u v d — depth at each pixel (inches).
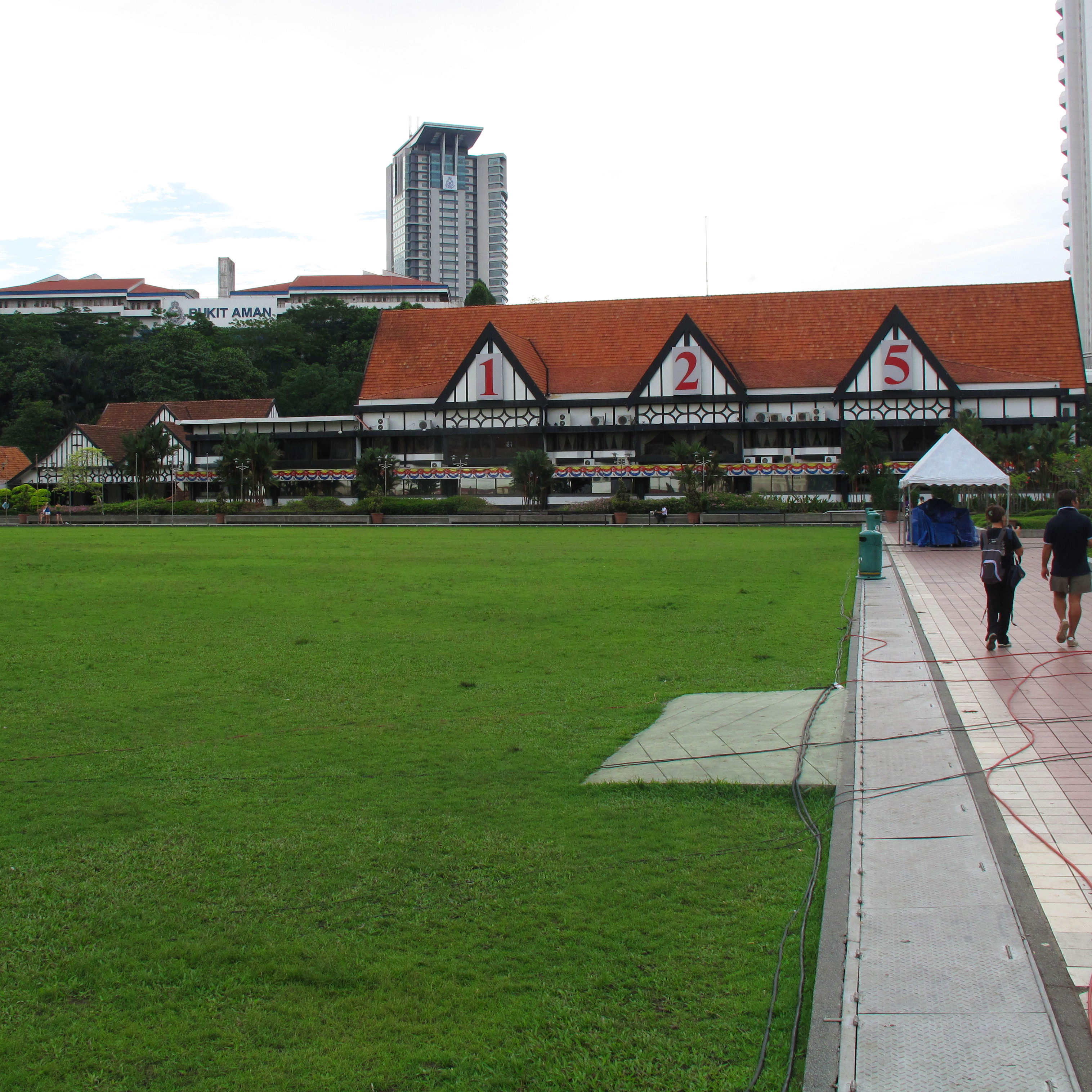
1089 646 581.0
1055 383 2677.2
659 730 419.5
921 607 780.6
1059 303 2869.1
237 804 339.9
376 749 402.9
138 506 2930.6
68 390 5078.7
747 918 246.1
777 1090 179.6
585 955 231.1
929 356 2706.7
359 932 245.8
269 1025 207.5
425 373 3112.7
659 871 276.4
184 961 233.9
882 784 338.6
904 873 262.2
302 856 292.8
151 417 3730.3
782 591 905.5
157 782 364.8
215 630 702.5
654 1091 181.9
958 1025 190.9
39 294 7770.7
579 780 359.3
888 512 2171.5
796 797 333.7
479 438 2970.0
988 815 303.1
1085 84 5162.4
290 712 467.5
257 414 3730.3
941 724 414.3
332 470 3048.7
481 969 226.7
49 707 480.7
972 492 1690.5
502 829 311.4
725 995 211.6
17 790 357.1
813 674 528.1
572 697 488.1
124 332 5644.7
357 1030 204.7
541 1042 198.2
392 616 763.4
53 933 249.0
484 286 4682.6
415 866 284.2
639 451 2908.5
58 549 1550.2
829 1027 194.1
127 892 270.8
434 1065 192.9
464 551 1453.0
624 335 3070.9
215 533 2124.8
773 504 2522.1
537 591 915.4
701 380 2827.3
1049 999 198.4
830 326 2967.5
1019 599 820.6
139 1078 190.5
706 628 690.2
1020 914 235.0
